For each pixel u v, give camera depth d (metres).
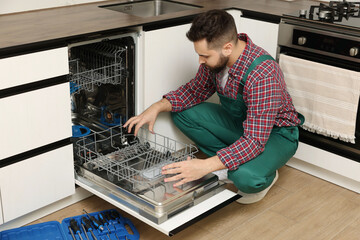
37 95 1.97
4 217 2.03
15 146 1.97
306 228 2.26
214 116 2.49
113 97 2.53
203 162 2.01
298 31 2.51
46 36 1.99
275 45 2.66
